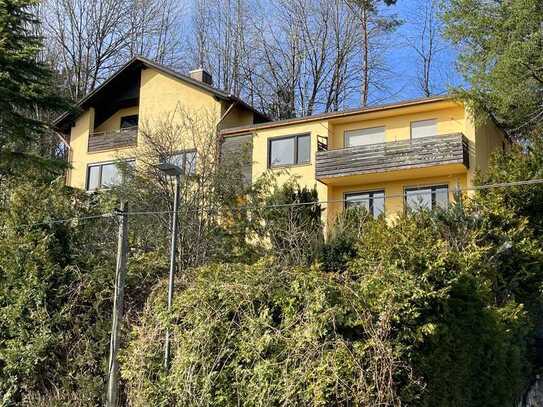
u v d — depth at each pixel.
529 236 14.98
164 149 16.42
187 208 14.88
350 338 7.36
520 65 17.38
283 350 7.49
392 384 6.98
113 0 35.28
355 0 34.03
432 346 7.60
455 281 8.27
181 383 8.05
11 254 10.82
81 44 34.16
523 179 16.50
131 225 14.59
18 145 13.99
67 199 12.05
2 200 12.69
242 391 7.68
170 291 8.97
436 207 14.57
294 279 7.95
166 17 37.06
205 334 8.04
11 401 10.32
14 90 12.97
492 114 21.05
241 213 15.44
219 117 24.45
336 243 14.45
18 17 13.53
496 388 9.91
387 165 20.84
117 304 9.33
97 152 27.08
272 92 35.44
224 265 9.07
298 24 35.81
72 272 10.77
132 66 26.91
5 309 10.62
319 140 22.61
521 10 17.14
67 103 14.22
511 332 11.41
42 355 10.30
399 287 7.47
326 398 6.96
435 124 21.44
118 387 9.62
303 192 16.69
